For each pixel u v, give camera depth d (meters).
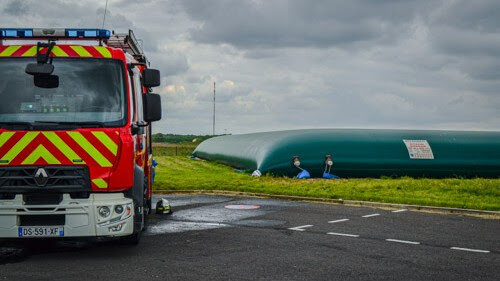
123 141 8.06
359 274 7.60
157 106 8.84
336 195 17.73
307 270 7.80
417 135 29.84
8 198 7.87
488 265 8.30
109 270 7.71
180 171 30.28
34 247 9.48
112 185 7.97
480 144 29.94
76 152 7.91
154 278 7.25
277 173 26.75
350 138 28.23
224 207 15.60
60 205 7.84
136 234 9.40
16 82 8.25
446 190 19.53
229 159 35.62
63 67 8.37
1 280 7.12
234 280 7.18
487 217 13.84
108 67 8.46
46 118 8.07
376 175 27.89
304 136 27.80
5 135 7.87
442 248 9.63
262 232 11.20
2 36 9.19
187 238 10.43
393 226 12.16
